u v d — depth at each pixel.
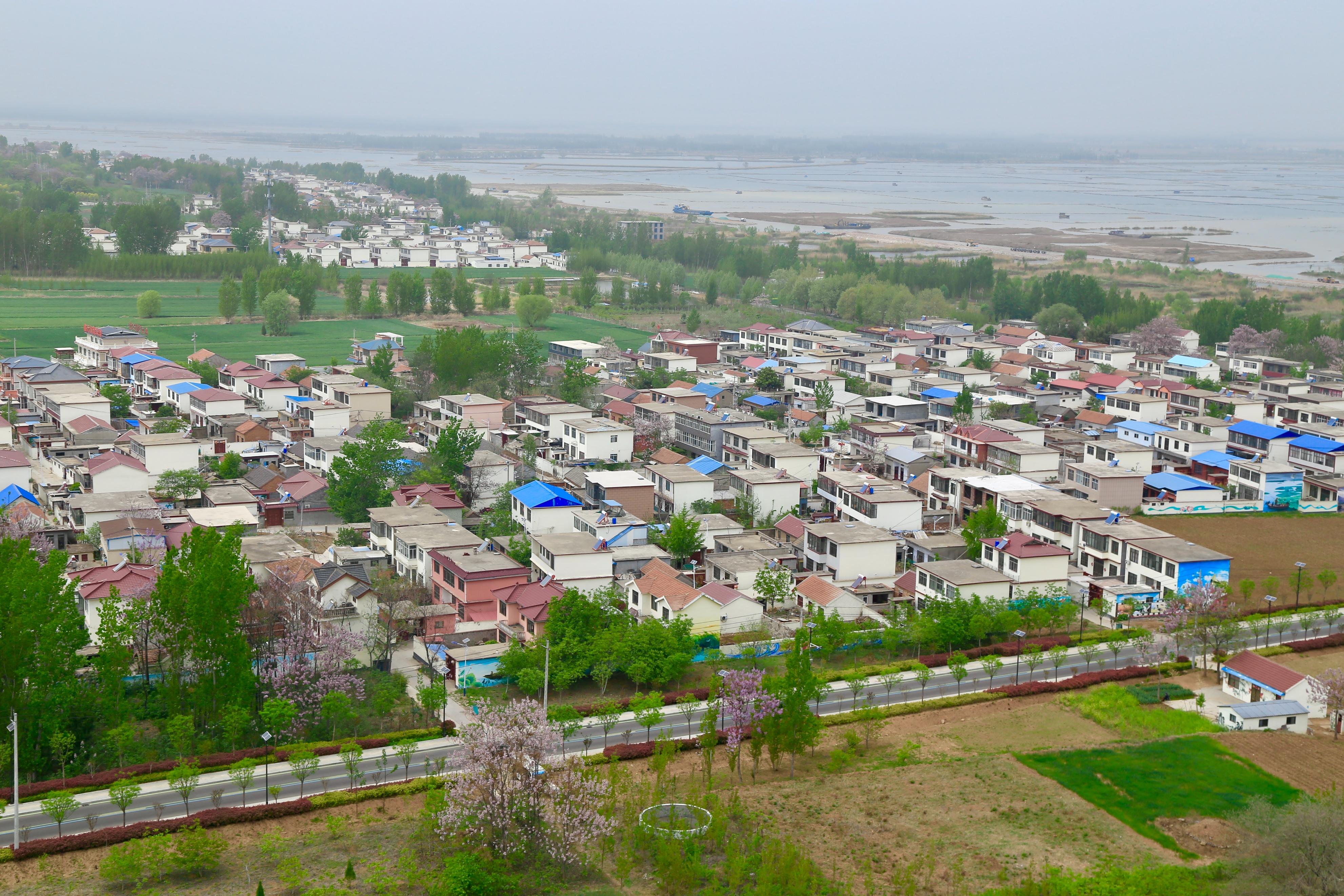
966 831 89.94
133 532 140.12
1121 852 87.00
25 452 188.25
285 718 101.06
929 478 174.62
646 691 116.06
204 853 82.62
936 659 123.81
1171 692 116.25
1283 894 78.25
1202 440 198.38
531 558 140.38
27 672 94.50
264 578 124.00
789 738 98.19
